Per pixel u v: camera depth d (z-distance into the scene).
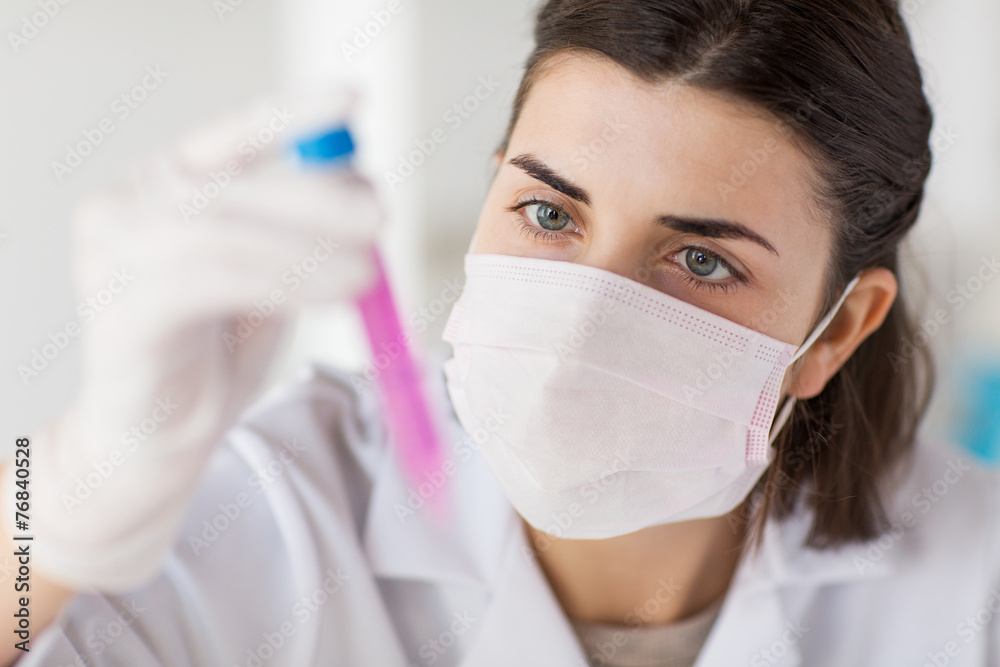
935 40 2.71
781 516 1.24
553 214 1.01
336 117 0.69
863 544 1.25
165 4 1.97
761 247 0.95
